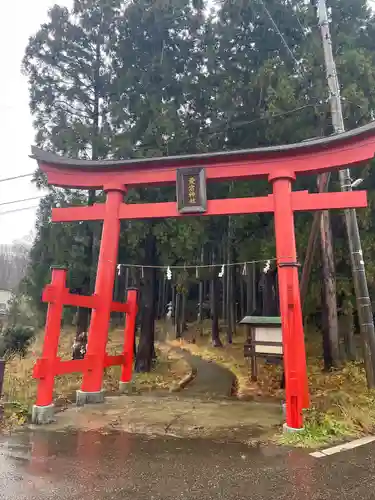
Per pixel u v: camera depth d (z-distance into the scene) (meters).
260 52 14.80
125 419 7.20
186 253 12.92
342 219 12.84
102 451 5.29
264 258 13.24
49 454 5.14
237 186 13.17
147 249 14.12
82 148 13.84
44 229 14.03
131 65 14.91
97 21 14.95
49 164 9.67
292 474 4.47
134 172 9.22
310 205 7.64
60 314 7.48
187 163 8.80
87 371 8.66
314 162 7.98
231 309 21.48
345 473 4.50
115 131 14.28
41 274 14.21
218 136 14.46
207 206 8.41
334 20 13.54
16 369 12.73
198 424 6.85
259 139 14.17
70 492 3.90
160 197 13.25
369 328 9.13
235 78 14.38
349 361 12.16
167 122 12.93
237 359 17.00
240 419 7.25
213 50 14.71
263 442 5.79
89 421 7.04
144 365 14.02
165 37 14.84
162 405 8.58
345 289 12.45
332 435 6.03
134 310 10.94
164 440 5.86
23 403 8.09
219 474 4.46
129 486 4.08
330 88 10.52
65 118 14.66
